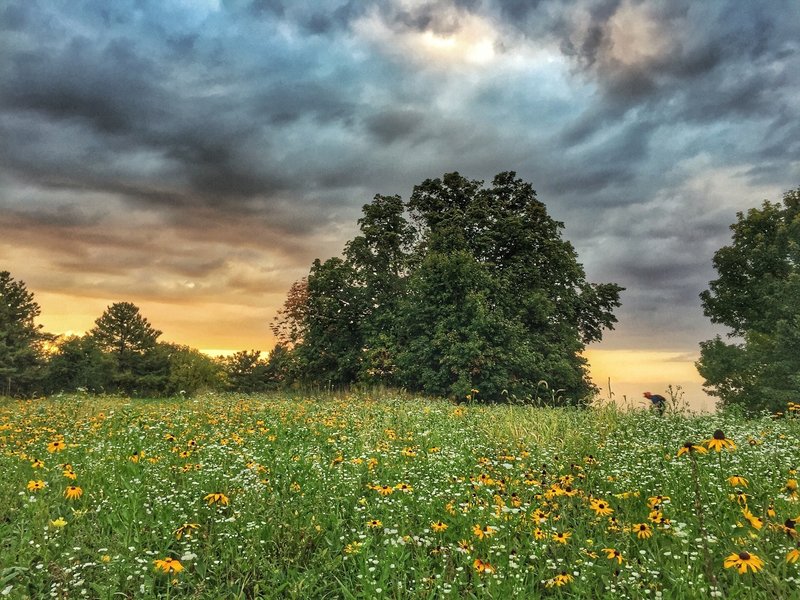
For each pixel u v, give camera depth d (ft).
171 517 20.03
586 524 19.83
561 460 28.45
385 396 86.33
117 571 15.83
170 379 185.06
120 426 39.42
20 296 181.27
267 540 18.39
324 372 119.65
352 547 17.58
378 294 118.62
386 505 21.26
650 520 19.01
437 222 116.57
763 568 14.79
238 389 187.42
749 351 89.40
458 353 93.40
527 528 18.84
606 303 120.88
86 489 22.58
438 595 15.16
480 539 17.92
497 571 15.44
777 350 81.25
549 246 109.70
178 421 41.60
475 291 99.14
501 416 44.47
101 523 19.45
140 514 20.10
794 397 77.05
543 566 16.48
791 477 22.02
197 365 186.50
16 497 21.75
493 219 113.19
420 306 103.35
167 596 14.83
